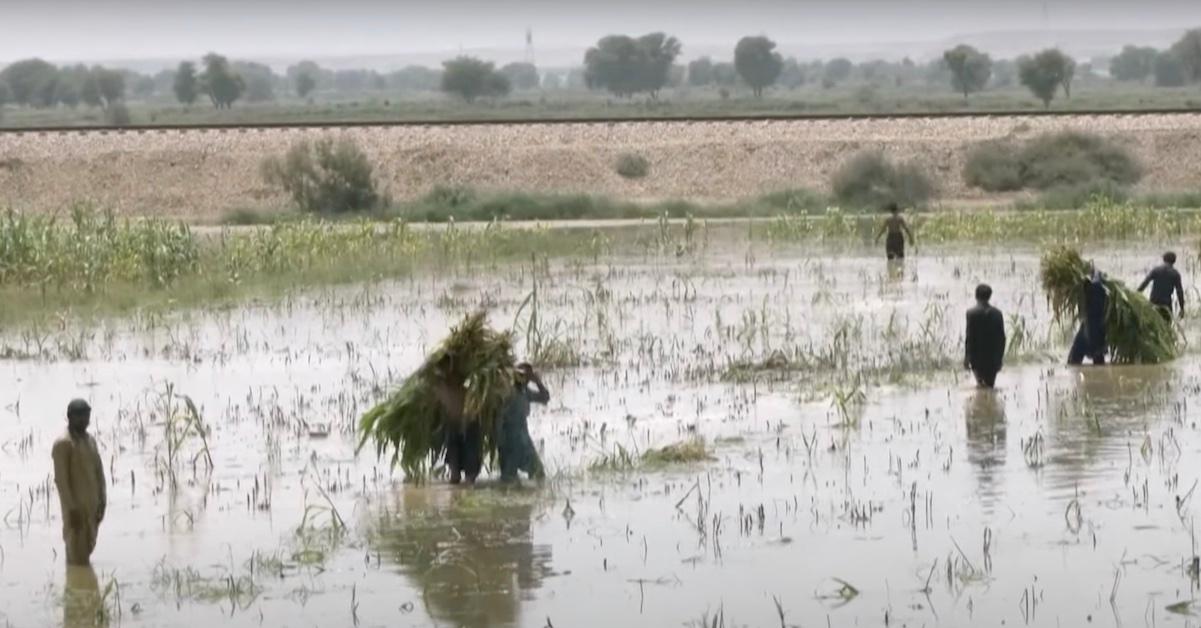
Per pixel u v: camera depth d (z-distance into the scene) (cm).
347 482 3453
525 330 5475
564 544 2950
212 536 3059
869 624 2483
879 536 2953
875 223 9481
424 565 2838
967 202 11538
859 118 13462
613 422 4016
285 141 12462
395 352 5197
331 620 2559
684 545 2927
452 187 11600
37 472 3612
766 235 9281
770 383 4506
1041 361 4778
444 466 3528
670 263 7875
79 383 4722
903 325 5562
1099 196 10156
